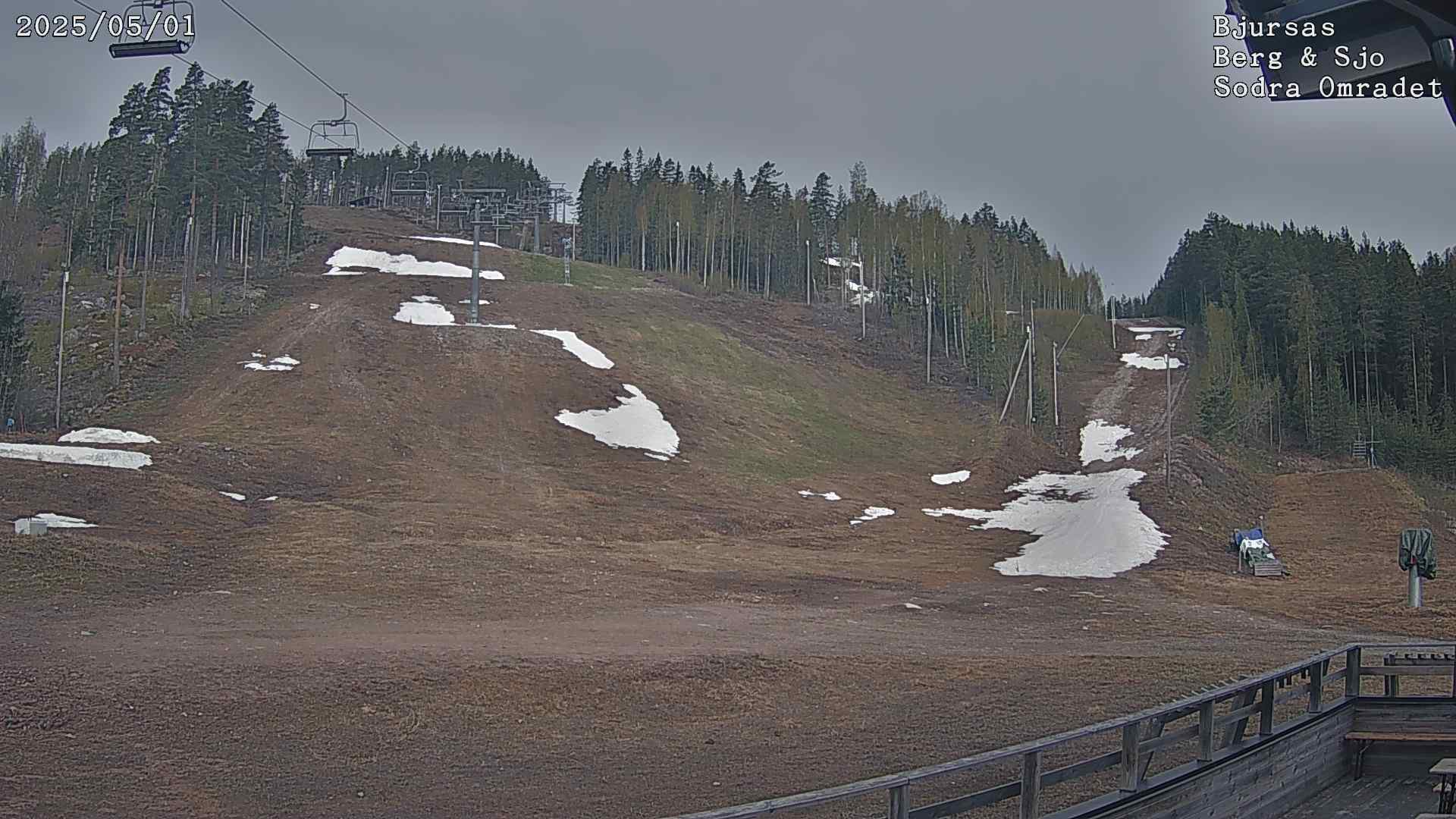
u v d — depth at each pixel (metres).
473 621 23.41
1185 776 8.85
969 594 33.38
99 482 35.78
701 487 51.91
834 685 17.80
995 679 18.53
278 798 11.30
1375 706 11.92
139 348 61.72
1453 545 49.75
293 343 65.25
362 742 13.49
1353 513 55.38
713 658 18.56
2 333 52.75
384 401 56.69
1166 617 29.97
